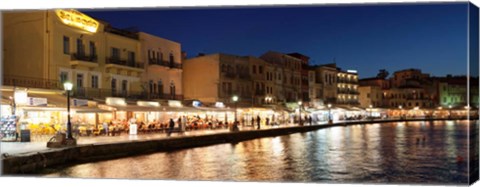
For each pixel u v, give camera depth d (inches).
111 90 1576.0
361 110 3580.2
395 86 4446.4
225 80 2289.6
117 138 1146.0
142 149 1072.8
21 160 741.9
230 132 1476.4
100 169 844.0
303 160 997.8
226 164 928.9
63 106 1159.6
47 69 1334.9
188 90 2299.5
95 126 1321.4
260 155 1084.5
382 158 1037.8
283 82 2970.0
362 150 1214.9
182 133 1412.4
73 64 1421.0
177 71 1961.1
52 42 1348.4
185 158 1016.2
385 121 3513.8
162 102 1761.8
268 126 2176.4
